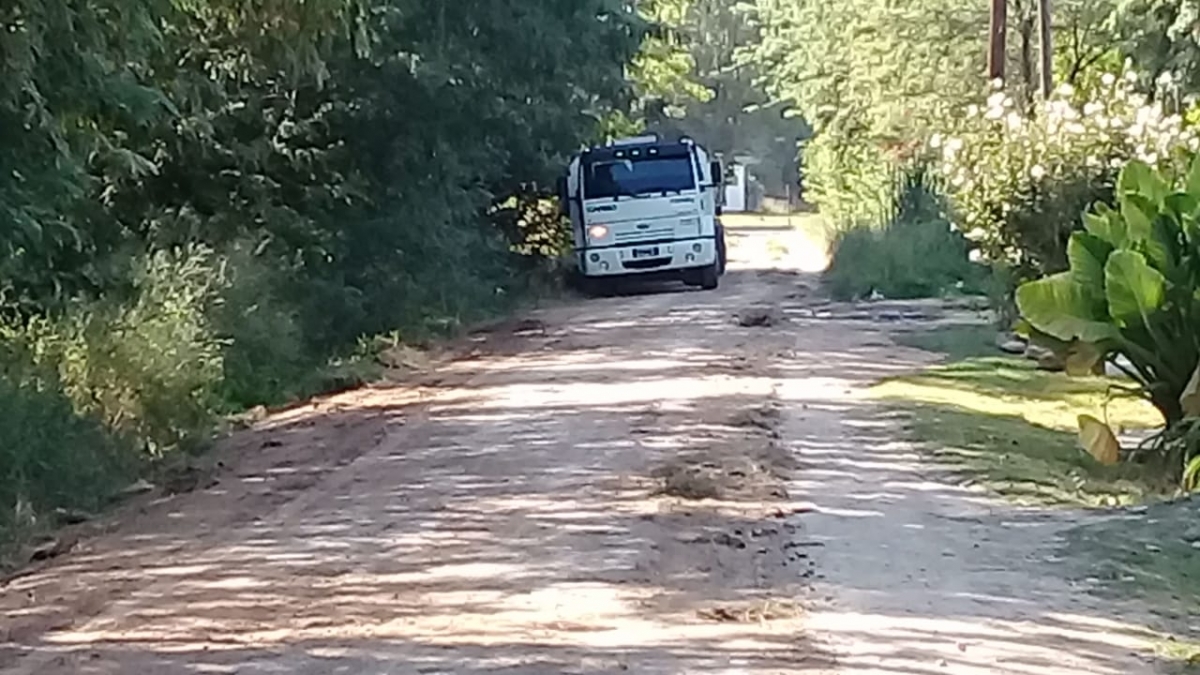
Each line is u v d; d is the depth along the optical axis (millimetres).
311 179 24672
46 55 12648
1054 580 9742
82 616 9359
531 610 9125
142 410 15289
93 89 13172
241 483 13719
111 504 13109
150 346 15875
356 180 25188
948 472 13188
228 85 22922
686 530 11125
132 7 13336
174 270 18641
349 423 17000
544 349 23469
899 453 14094
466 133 27734
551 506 12039
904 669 7895
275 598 9594
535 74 29750
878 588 9562
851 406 16812
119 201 21578
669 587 9609
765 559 10305
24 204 12875
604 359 21766
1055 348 13398
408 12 24719
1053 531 11086
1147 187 13625
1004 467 13328
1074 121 20875
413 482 13289
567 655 8203
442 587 9703
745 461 13648
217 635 8805
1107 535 10828
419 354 23312
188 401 15867
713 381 18969
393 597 9500
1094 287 13094
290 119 23734
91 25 12859
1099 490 12547
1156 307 12828
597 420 16250
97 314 15852
